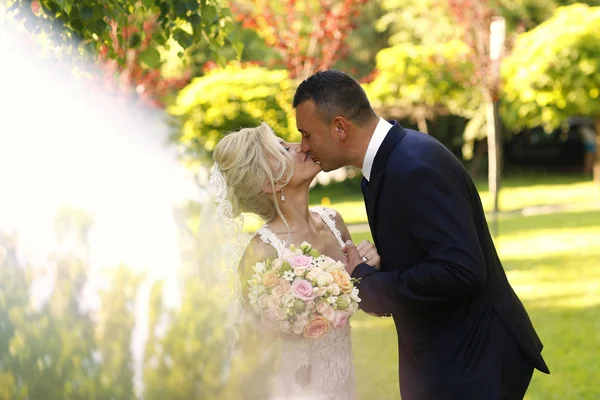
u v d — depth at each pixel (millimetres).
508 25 17922
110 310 1011
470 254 2203
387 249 2412
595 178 18422
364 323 6090
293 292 2262
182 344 1001
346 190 19250
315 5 11312
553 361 4906
